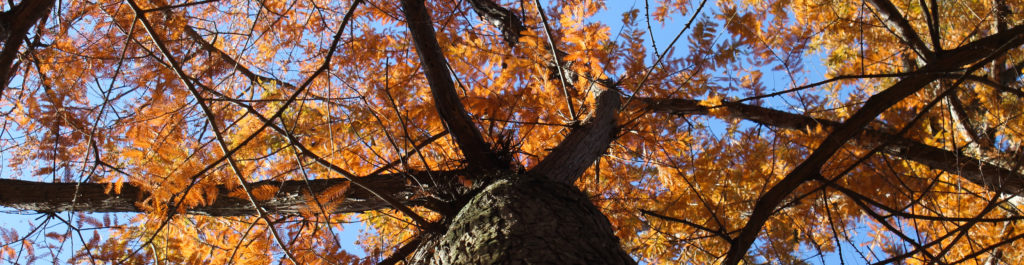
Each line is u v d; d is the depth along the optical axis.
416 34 2.50
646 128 3.35
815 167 2.79
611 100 2.98
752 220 2.73
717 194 4.00
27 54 2.74
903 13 4.87
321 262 2.67
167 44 2.61
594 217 2.11
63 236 2.49
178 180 2.13
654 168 4.10
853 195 2.73
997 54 2.29
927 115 3.82
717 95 2.89
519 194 2.10
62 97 2.61
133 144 2.18
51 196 2.75
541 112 3.15
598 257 1.77
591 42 2.38
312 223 3.24
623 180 3.97
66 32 2.67
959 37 4.62
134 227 2.85
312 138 3.32
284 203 2.80
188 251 2.81
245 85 3.61
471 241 1.87
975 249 4.02
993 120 3.83
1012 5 3.91
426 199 2.64
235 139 2.82
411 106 2.95
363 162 3.18
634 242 4.30
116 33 2.59
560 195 2.16
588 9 2.55
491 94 2.98
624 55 2.45
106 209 2.87
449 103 2.59
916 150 3.19
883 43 3.96
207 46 2.69
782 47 2.51
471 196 2.45
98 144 2.58
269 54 3.53
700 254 4.11
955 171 3.12
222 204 2.80
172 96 2.11
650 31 2.04
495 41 3.38
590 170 3.80
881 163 3.30
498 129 3.16
